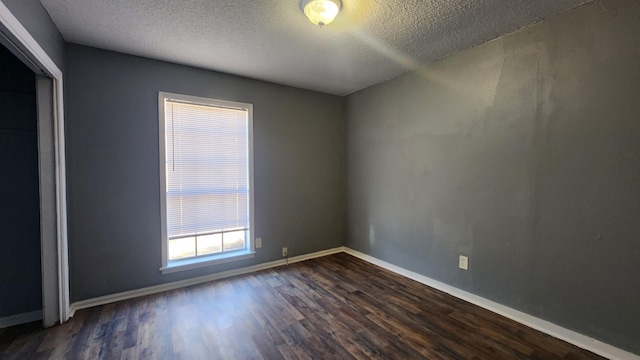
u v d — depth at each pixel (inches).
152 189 111.7
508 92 92.3
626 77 69.7
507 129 92.7
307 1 72.9
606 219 73.5
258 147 136.9
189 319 91.7
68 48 96.3
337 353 75.0
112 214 104.7
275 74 129.1
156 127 111.9
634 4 68.2
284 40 96.7
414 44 100.2
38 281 91.0
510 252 92.7
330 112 160.6
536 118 85.7
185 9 78.0
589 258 76.4
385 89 138.4
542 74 84.2
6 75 87.1
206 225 124.6
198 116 121.2
